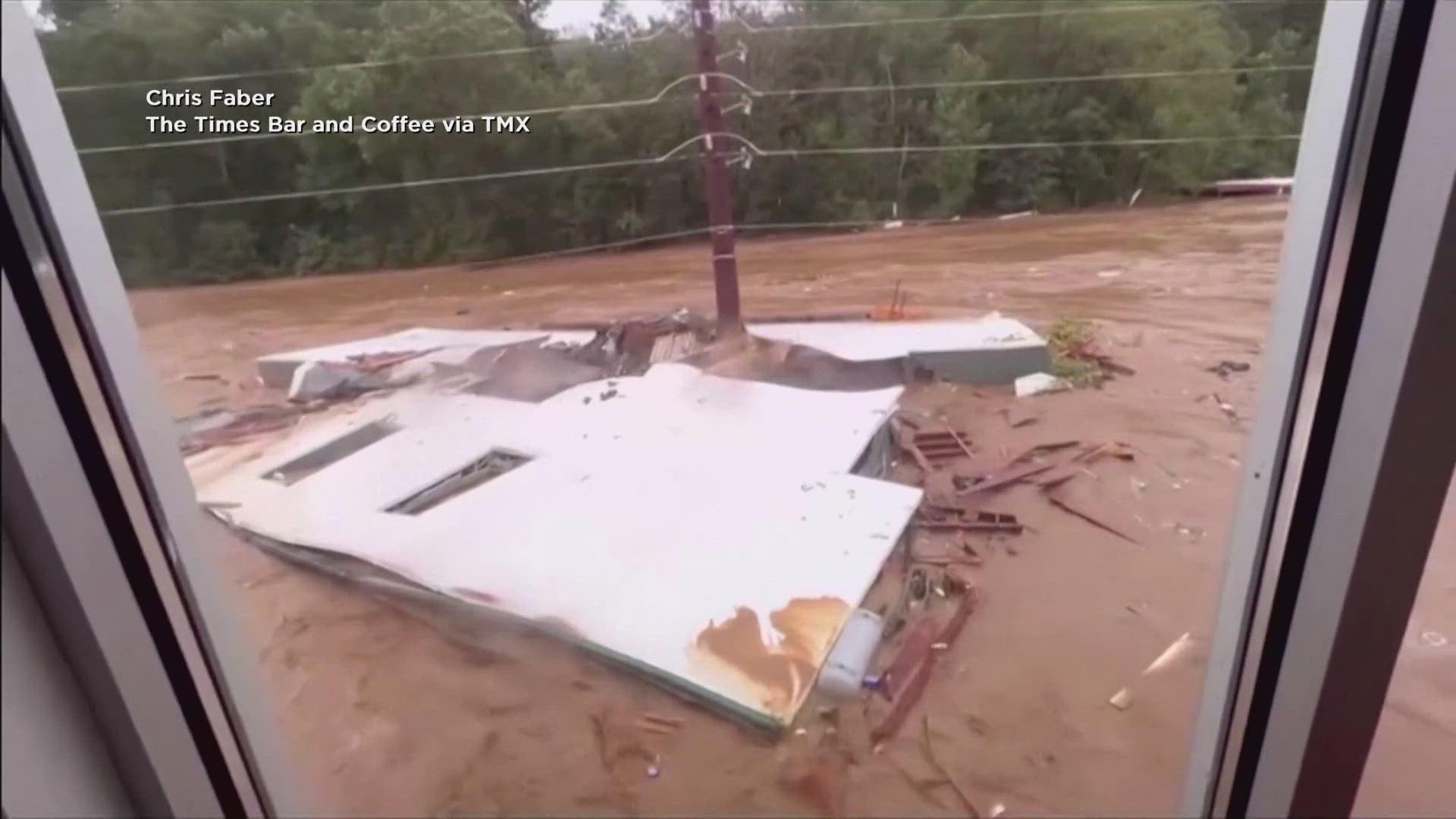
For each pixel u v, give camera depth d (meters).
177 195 16.16
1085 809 5.96
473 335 14.68
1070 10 16.62
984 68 17.28
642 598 8.24
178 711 2.30
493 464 10.88
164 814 2.28
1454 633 4.09
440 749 6.88
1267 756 2.74
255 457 11.47
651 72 17.38
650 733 6.92
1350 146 2.22
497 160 17.42
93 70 14.59
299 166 16.77
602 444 10.96
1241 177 17.34
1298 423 2.45
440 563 8.93
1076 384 12.15
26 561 1.85
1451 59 2.03
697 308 15.27
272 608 8.61
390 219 17.38
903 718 6.87
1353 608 2.42
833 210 18.36
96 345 2.07
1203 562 8.47
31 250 1.91
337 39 16.08
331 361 13.79
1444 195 2.03
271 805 2.83
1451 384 2.16
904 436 11.09
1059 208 18.02
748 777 6.48
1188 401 11.41
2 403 1.69
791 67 17.50
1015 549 8.85
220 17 15.34
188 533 2.45
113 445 2.05
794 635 7.64
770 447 10.49
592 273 17.23
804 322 14.41
